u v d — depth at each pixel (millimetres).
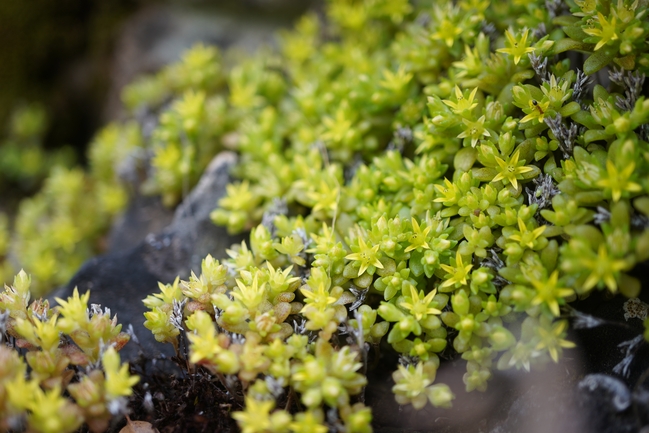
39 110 425
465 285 242
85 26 431
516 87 248
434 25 283
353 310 250
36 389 219
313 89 318
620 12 240
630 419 222
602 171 225
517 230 240
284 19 384
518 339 240
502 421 241
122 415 238
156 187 329
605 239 223
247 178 314
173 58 392
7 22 410
